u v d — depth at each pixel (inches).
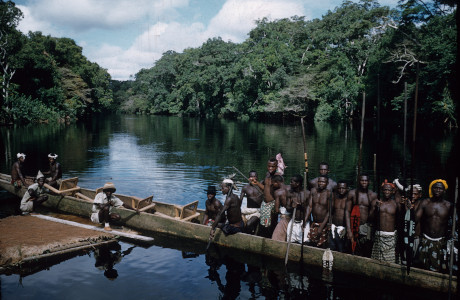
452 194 392.2
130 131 1323.8
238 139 1019.3
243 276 210.1
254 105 2032.5
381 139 936.9
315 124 1612.9
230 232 251.9
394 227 208.2
